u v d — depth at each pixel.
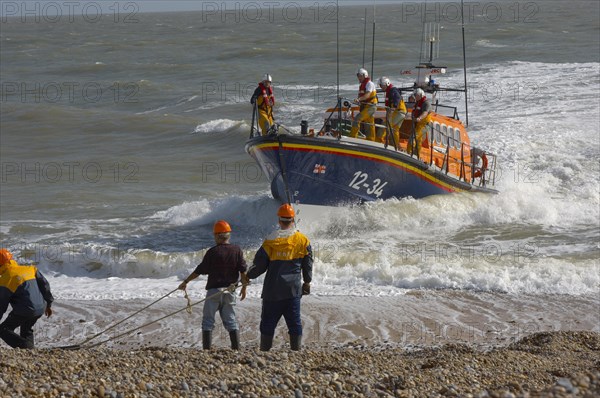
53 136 48.56
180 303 17.42
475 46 91.06
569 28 115.69
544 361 11.17
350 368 10.08
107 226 25.78
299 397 8.58
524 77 54.69
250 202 25.88
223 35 141.25
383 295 17.69
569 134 34.78
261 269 11.59
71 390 8.30
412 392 8.93
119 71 87.50
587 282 18.02
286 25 173.62
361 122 21.39
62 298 18.16
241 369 9.70
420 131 22.20
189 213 26.66
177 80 77.69
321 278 19.05
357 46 99.88
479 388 9.12
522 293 17.61
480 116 40.19
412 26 140.88
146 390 8.60
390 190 22.59
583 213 24.56
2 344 14.85
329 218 22.28
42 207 29.30
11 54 117.38
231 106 60.19
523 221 23.94
